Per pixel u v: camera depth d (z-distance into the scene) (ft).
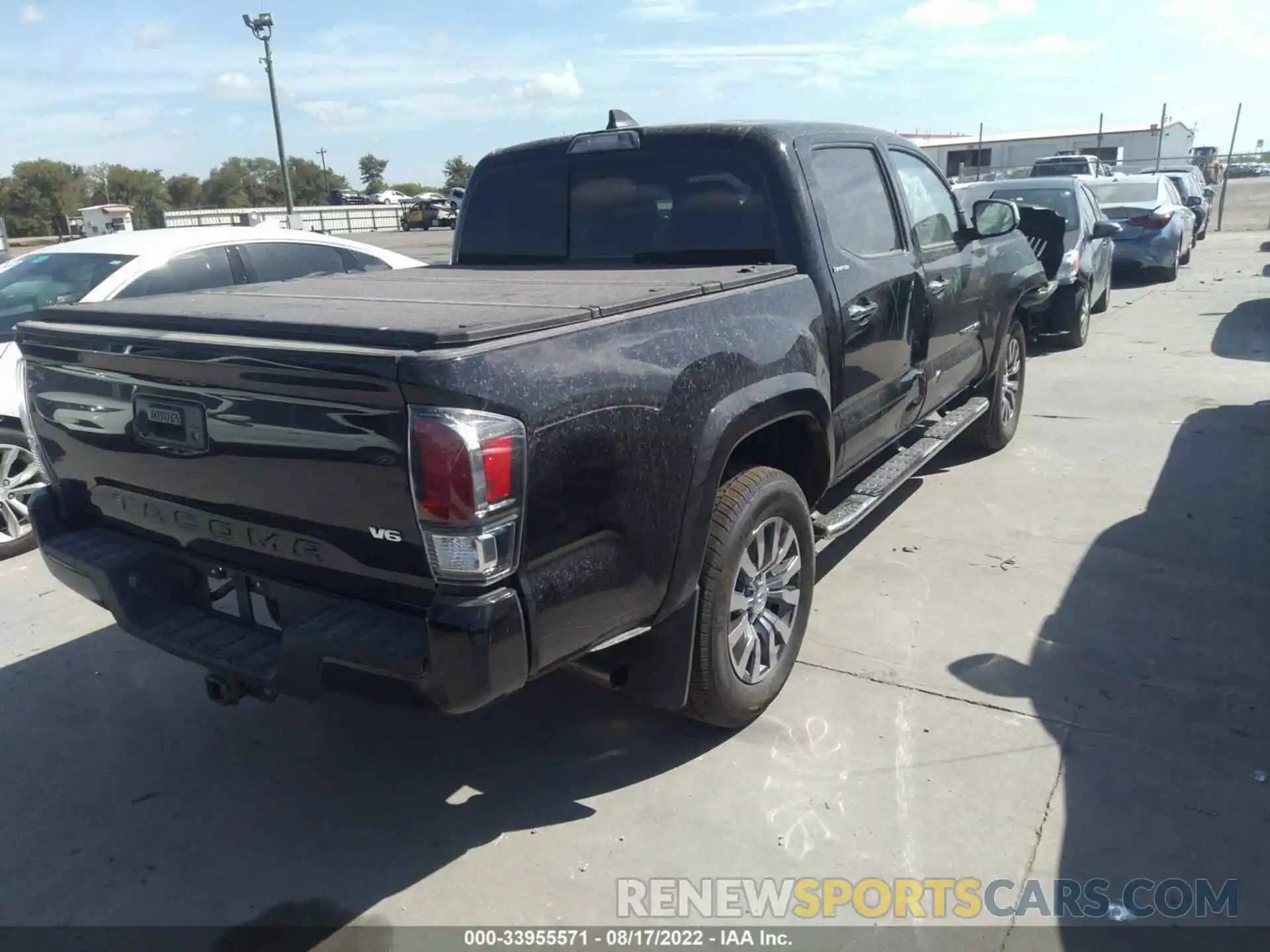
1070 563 15.98
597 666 10.11
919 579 15.61
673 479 9.50
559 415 8.27
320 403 8.08
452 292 10.95
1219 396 26.16
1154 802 10.12
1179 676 12.46
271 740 12.19
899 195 15.26
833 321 12.60
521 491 7.98
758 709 11.60
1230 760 10.75
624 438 8.93
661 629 10.20
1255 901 8.81
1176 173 74.69
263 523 9.02
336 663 8.35
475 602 7.84
